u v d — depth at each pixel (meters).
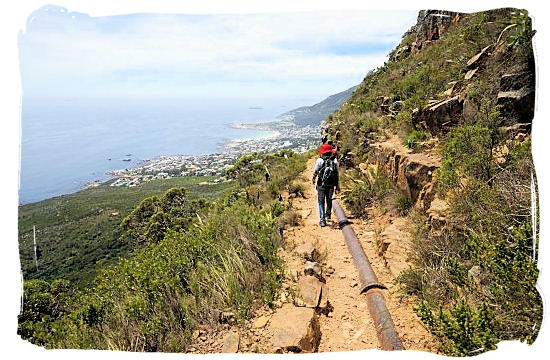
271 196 8.63
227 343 3.18
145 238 14.82
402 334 3.21
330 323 3.60
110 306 3.84
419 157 5.69
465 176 4.30
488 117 4.65
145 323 3.46
